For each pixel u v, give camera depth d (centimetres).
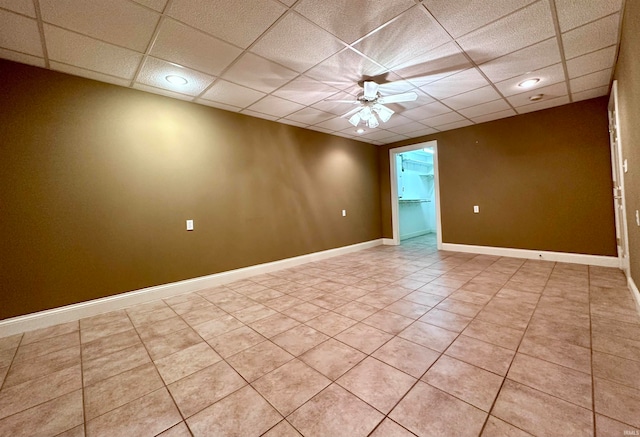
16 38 208
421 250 549
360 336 205
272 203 434
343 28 211
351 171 575
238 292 328
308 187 489
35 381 165
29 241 244
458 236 517
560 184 402
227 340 209
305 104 363
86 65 251
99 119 280
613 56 261
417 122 464
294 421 128
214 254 364
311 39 224
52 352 199
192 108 348
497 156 461
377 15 198
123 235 294
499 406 131
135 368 176
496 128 461
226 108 374
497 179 463
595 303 245
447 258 463
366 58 255
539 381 147
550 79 309
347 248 559
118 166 291
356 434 119
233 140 388
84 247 271
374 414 129
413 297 284
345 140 564
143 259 306
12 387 160
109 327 241
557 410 127
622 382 143
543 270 361
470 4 190
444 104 381
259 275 407
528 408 129
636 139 207
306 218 484
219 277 367
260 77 286
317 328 222
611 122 344
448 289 304
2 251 233
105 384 161
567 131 393
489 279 334
